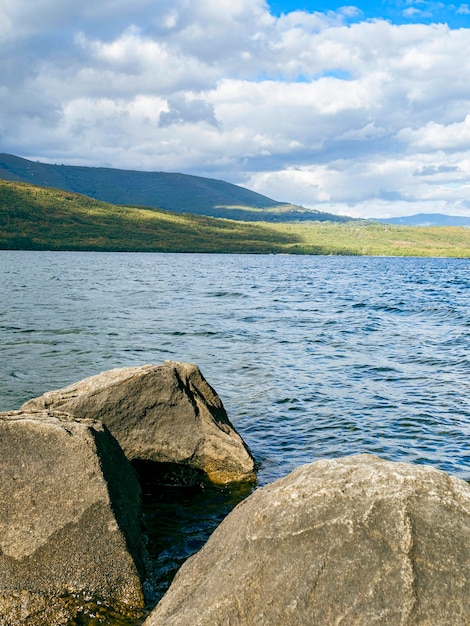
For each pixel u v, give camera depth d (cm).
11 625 248
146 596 263
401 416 503
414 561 199
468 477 386
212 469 385
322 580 202
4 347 782
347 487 221
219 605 208
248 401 548
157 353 767
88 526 267
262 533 220
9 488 270
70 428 287
